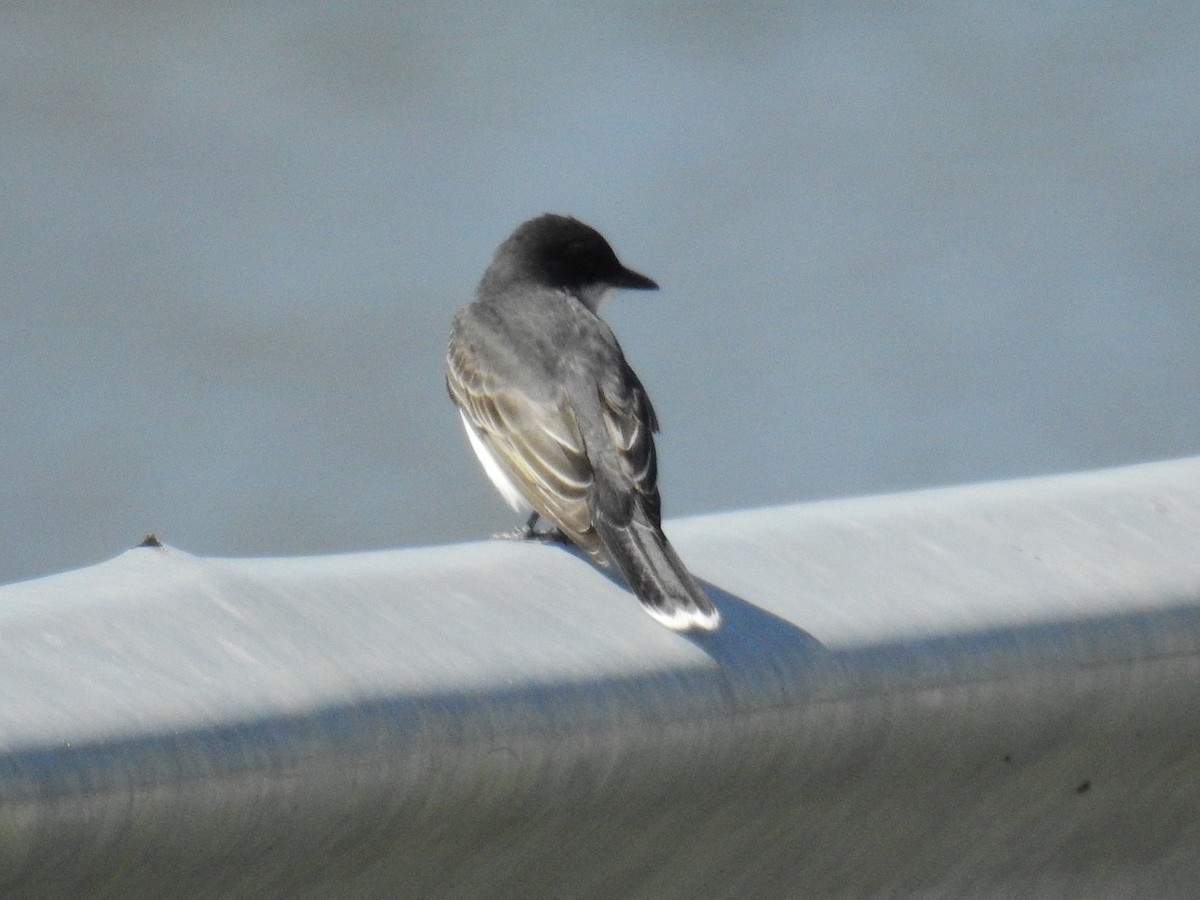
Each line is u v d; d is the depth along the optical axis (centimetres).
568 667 442
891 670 468
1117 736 497
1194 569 520
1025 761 489
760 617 475
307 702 406
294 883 411
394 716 412
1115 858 517
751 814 466
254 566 477
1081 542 533
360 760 405
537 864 444
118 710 390
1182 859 527
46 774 371
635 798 445
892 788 478
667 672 448
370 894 424
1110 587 505
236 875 401
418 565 501
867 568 515
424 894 432
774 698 455
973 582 505
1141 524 547
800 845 477
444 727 417
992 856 502
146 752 383
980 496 566
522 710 427
